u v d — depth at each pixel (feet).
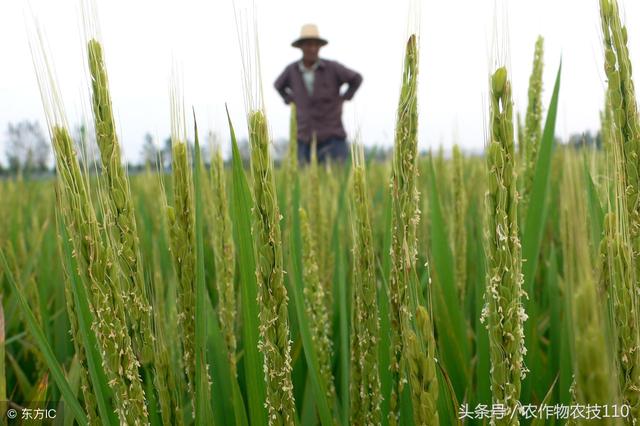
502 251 3.83
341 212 10.94
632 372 3.55
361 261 5.12
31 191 17.84
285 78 25.54
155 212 13.07
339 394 7.99
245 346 5.25
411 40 3.98
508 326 3.90
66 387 5.35
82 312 5.08
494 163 3.76
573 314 2.79
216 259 7.22
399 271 4.40
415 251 4.22
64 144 3.93
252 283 5.16
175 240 5.06
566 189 2.85
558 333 7.85
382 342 5.72
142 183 15.39
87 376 5.27
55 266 12.03
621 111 3.95
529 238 7.02
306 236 7.36
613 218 3.66
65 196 4.01
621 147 4.01
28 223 16.10
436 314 7.47
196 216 5.28
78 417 5.33
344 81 24.82
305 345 5.64
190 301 5.12
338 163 18.15
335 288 9.40
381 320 5.74
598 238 5.07
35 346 8.76
